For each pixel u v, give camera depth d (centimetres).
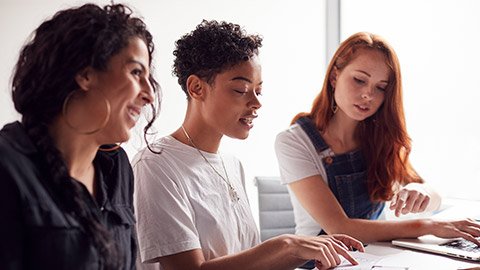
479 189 216
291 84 289
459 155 223
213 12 268
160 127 253
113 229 79
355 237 129
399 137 151
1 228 58
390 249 114
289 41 288
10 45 230
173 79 257
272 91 283
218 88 105
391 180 153
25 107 67
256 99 107
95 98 67
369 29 270
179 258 96
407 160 158
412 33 243
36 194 62
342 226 132
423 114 239
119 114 70
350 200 151
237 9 274
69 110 67
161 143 111
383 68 142
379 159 153
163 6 255
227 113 106
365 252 110
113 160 84
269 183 198
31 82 67
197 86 107
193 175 109
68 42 66
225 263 95
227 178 118
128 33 70
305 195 144
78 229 66
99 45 66
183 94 259
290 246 92
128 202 87
